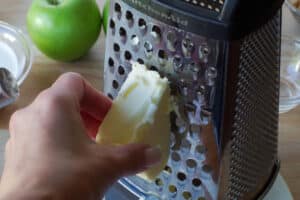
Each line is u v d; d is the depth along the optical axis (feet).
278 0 1.28
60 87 1.33
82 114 1.49
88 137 1.27
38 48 2.05
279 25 1.40
